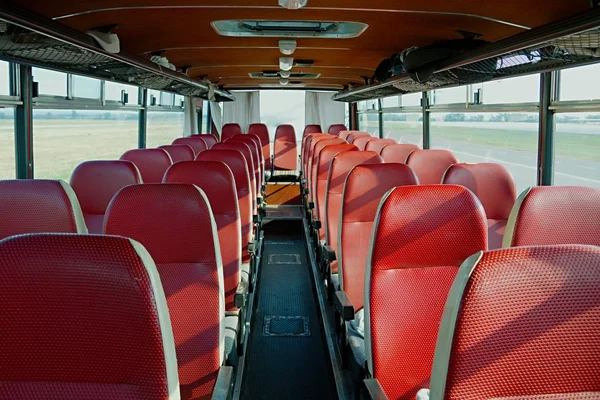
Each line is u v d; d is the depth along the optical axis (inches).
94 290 42.4
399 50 216.4
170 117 343.0
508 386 40.3
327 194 164.1
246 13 142.3
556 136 159.5
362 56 241.1
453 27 154.7
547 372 40.1
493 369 39.9
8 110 148.4
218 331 90.7
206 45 205.2
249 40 193.5
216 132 465.1
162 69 204.7
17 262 42.3
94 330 42.9
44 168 163.2
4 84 145.3
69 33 120.4
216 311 90.4
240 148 234.8
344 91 407.2
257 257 214.5
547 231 83.0
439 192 84.0
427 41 183.0
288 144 455.5
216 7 134.3
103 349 43.3
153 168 176.9
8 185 79.1
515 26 145.4
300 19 149.3
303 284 228.7
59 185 80.2
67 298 42.4
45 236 43.1
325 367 151.6
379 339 85.2
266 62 270.4
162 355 43.4
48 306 42.5
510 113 183.6
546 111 159.9
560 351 39.7
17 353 43.2
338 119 483.2
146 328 42.6
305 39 190.9
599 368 39.8
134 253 42.6
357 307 123.9
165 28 162.6
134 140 267.3
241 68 299.6
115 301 42.4
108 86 220.2
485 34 161.6
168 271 88.9
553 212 83.2
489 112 199.2
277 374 147.4
